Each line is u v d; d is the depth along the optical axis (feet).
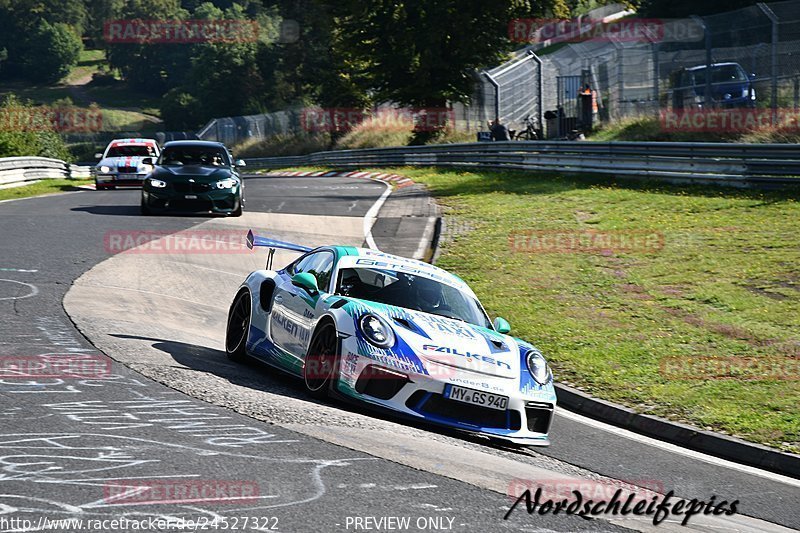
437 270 74.38
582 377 88.22
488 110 375.04
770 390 83.25
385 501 39.27
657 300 117.19
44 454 41.45
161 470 40.37
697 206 175.32
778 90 228.22
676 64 261.03
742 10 226.17
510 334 103.19
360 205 208.13
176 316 95.20
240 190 176.65
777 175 180.24
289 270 77.82
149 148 262.26
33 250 123.34
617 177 217.36
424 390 58.13
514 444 62.69
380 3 406.62
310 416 54.65
